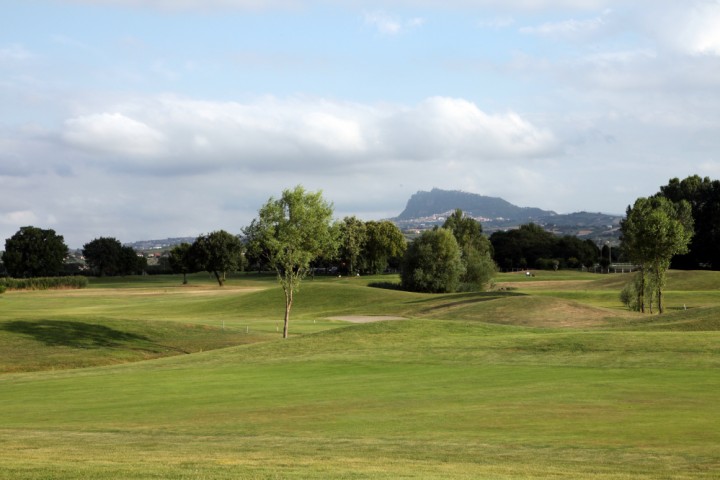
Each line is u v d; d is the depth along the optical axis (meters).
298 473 13.05
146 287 161.25
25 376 34.12
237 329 65.06
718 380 24.81
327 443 16.86
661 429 17.22
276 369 32.78
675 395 22.03
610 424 17.97
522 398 22.41
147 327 61.19
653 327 49.44
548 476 12.78
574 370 28.38
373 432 18.12
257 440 17.44
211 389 27.22
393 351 36.50
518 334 41.78
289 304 58.81
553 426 18.02
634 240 72.00
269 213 57.53
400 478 12.42
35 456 15.32
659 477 12.78
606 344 33.50
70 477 12.56
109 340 55.66
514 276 159.50
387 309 82.06
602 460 14.41
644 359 29.75
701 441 15.94
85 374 34.12
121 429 19.47
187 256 169.88
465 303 78.44
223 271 171.50
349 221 177.38
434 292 110.94
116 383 30.02
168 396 25.77
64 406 24.06
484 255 119.25
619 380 25.41
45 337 54.72
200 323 71.00
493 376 27.73
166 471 13.23
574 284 122.69
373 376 29.16
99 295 131.38
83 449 16.41
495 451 15.56
